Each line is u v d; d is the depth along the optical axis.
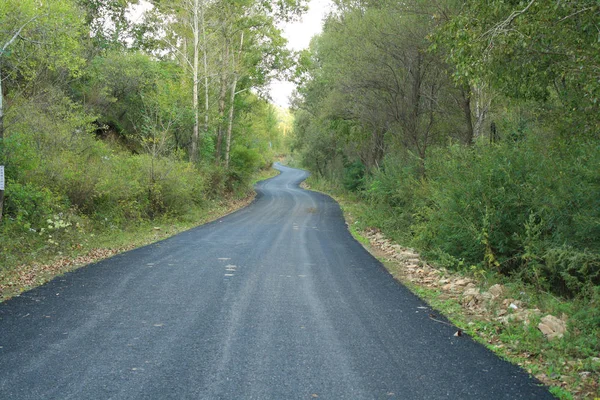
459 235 10.70
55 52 15.13
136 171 19.28
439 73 18.95
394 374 4.45
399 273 10.10
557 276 8.68
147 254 11.78
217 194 31.50
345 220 24.50
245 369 4.51
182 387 4.07
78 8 19.72
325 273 9.79
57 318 6.14
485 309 7.01
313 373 4.44
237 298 7.43
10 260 9.77
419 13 16.58
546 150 10.74
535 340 5.37
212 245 13.75
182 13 28.06
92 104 25.38
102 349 5.00
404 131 21.67
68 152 15.17
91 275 9.05
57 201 13.81
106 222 15.70
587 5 7.79
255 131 52.47
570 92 9.78
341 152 51.25
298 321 6.21
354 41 20.53
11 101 15.27
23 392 3.90
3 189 10.52
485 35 8.72
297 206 33.09
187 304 7.00
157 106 23.34
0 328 5.67
